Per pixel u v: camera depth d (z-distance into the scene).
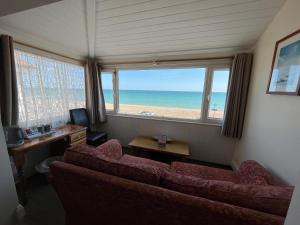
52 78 2.45
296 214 0.52
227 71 2.56
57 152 2.46
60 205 1.70
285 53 1.35
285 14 1.42
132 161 1.95
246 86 2.28
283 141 1.33
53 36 2.17
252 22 1.76
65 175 1.15
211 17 1.76
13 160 1.69
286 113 1.31
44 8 1.62
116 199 1.04
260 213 0.75
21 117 2.03
